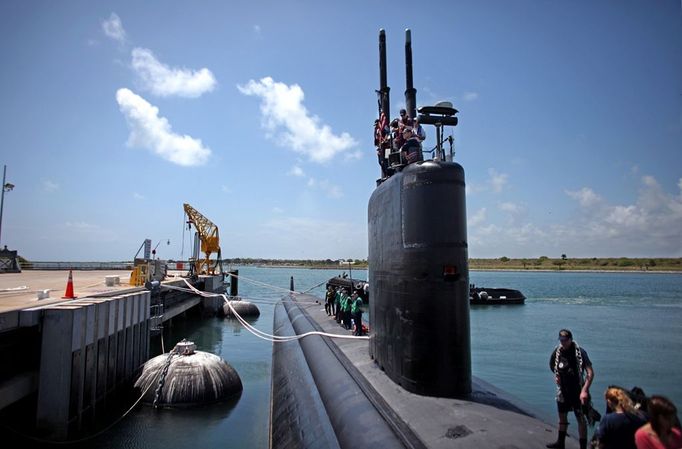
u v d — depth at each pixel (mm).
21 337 11141
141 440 11086
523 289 78688
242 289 83188
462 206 7078
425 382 6941
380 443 5906
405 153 8195
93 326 12023
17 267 39156
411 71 9125
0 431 10797
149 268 23156
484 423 5914
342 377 9312
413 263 7102
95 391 12141
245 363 20281
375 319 9250
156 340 26391
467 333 7004
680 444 3885
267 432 11594
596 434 4641
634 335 26938
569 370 5539
